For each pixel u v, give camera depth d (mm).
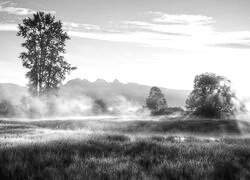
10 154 8266
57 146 9852
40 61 56188
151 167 7473
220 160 8305
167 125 26516
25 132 18875
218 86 50562
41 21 56125
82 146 10094
